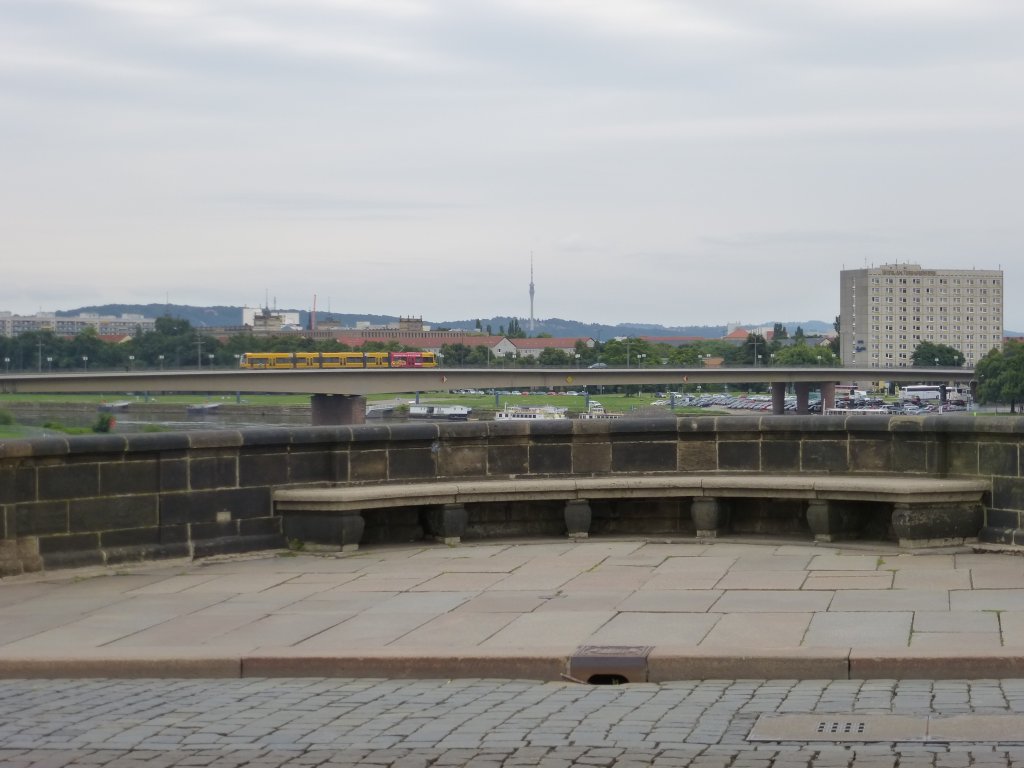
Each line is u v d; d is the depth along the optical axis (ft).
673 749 23.82
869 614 34.88
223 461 49.19
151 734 26.43
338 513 49.19
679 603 37.60
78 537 46.06
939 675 29.25
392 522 51.83
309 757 24.20
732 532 51.42
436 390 425.28
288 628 36.14
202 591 42.57
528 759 23.48
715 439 52.49
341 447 51.62
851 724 25.27
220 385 397.19
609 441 53.11
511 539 51.72
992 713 25.62
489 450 53.42
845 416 50.39
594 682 30.78
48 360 655.76
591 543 50.21
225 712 28.17
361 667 31.91
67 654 33.63
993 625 32.81
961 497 46.06
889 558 44.50
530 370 433.48
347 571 45.52
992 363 523.29
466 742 24.84
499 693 29.43
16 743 26.04
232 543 49.01
